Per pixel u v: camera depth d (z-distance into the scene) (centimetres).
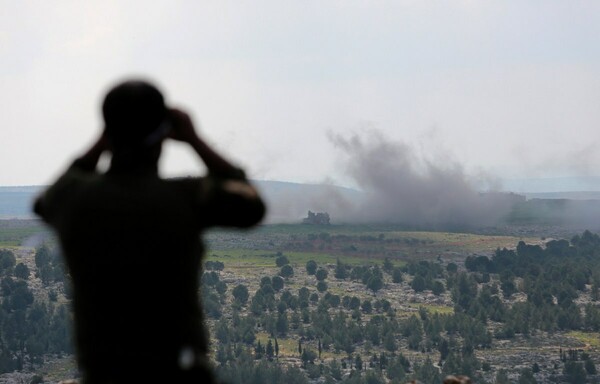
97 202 2208
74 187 2248
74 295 2220
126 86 2233
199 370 2211
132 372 2169
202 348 2242
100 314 2183
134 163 2244
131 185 2225
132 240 2186
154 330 2186
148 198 2209
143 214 2198
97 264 2184
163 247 2192
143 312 2180
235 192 2209
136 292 2180
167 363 2186
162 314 2191
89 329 2191
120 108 2214
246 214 2212
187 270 2219
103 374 2177
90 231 2197
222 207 2208
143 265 2181
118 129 2231
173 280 2200
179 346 2205
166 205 2209
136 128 2223
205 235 2277
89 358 2191
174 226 2202
